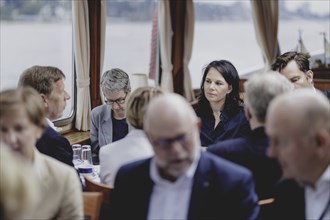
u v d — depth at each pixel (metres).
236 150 2.23
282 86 2.12
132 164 2.02
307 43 7.46
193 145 1.85
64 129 5.00
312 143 1.75
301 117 1.73
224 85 3.63
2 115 1.92
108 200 2.47
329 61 7.34
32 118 1.96
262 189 2.24
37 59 4.68
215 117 3.74
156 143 1.83
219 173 1.92
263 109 2.12
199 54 6.72
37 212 2.01
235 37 6.98
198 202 1.90
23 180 1.34
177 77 6.35
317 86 6.39
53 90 2.87
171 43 6.23
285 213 2.06
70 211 2.06
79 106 5.06
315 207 1.96
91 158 3.71
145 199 1.95
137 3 5.84
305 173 1.81
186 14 6.32
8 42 4.38
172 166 1.85
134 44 5.90
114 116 3.82
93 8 5.04
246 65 7.15
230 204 1.91
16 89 2.04
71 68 5.08
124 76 3.70
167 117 1.80
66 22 4.94
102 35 5.20
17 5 4.41
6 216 1.38
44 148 2.85
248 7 7.02
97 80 5.21
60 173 2.06
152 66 6.22
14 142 1.92
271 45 7.18
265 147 2.21
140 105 2.49
